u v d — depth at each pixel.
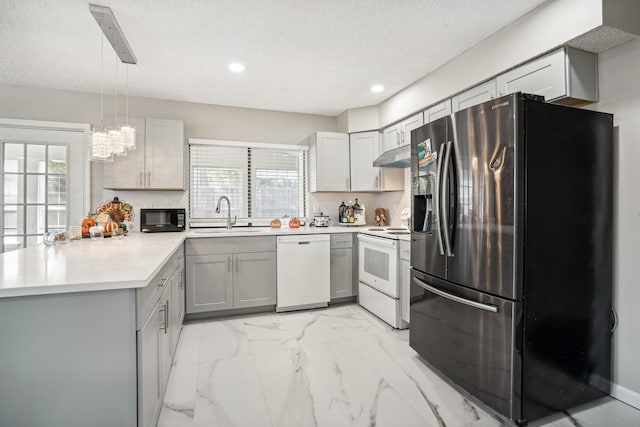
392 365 2.28
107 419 1.24
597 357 1.84
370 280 3.33
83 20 2.04
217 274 3.20
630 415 1.74
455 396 1.91
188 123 3.69
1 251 3.09
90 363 1.22
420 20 2.09
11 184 3.13
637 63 1.80
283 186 4.11
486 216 1.73
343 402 1.85
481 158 1.75
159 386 1.68
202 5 1.90
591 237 1.80
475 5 1.94
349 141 4.00
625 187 1.86
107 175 3.18
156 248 2.10
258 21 2.08
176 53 2.50
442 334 2.06
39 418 1.19
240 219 3.92
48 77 2.94
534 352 1.63
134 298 1.26
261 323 3.10
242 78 3.01
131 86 3.18
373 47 2.44
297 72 2.88
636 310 1.82
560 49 1.88
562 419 1.71
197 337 2.77
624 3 1.71
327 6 1.93
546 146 1.66
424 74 2.96
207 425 1.65
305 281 3.46
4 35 2.21
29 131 3.17
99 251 1.96
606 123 1.85
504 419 1.71
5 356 1.16
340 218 4.24
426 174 2.21
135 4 1.88
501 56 2.20
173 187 3.33
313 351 2.50
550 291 1.67
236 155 3.90
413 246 2.38
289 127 4.09
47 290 1.15
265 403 1.84
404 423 1.67
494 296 1.70
